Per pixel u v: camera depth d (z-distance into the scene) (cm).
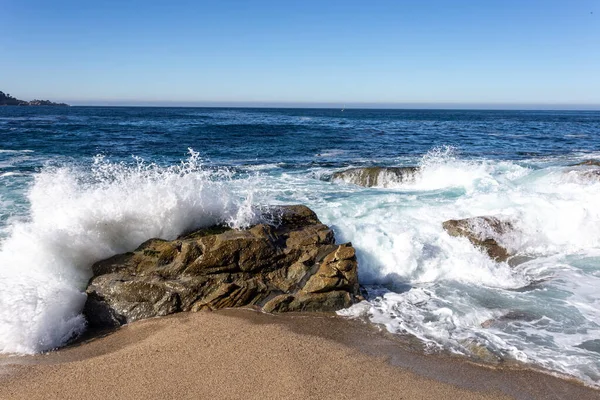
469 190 1199
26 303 535
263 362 471
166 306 583
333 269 619
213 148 2345
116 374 448
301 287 619
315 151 2344
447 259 748
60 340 521
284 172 1639
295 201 1111
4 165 1584
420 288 683
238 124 4675
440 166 1462
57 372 454
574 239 872
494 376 461
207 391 420
